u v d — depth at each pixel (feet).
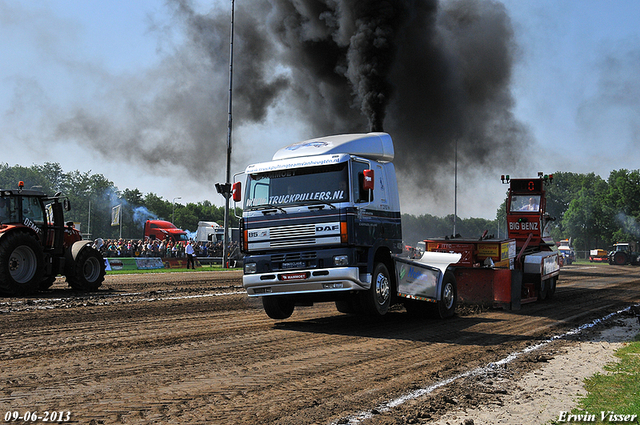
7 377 19.04
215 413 15.51
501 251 43.45
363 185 30.60
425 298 35.81
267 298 34.32
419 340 28.22
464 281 42.93
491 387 19.02
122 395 17.07
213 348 24.91
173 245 127.54
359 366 21.84
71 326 30.45
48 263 48.88
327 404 16.61
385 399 17.25
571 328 33.37
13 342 25.43
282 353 24.09
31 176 369.30
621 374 21.04
